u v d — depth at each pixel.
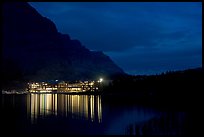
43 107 131.25
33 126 72.69
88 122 79.06
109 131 60.28
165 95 122.19
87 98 195.12
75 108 123.69
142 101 132.25
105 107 123.62
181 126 56.25
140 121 73.12
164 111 87.75
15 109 122.19
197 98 96.00
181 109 85.88
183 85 117.94
